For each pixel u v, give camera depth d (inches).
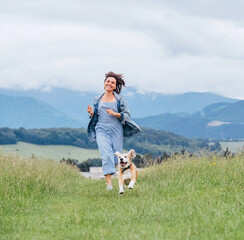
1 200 350.6
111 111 462.0
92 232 235.6
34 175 478.3
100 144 466.6
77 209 329.1
